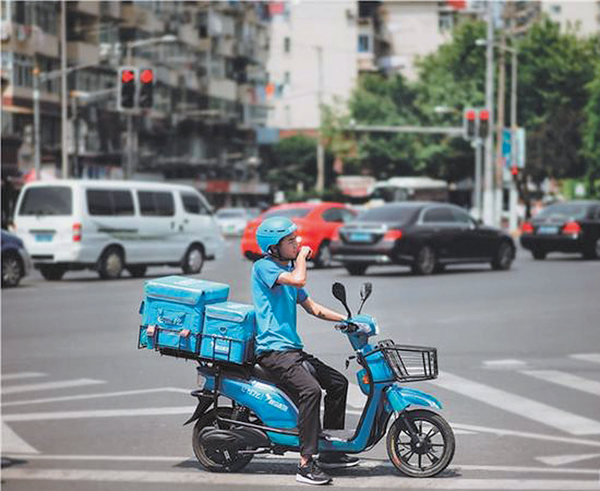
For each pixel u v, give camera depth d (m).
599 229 61.81
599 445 14.73
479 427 15.99
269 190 175.75
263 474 13.06
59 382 20.27
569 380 20.33
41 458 14.03
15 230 46.53
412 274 49.12
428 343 25.34
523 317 31.12
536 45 137.00
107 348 25.09
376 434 12.85
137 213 48.16
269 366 12.80
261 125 173.00
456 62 142.50
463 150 146.12
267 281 12.75
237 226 112.19
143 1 128.62
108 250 46.94
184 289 13.04
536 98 136.62
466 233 49.81
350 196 161.00
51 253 45.91
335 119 159.75
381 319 30.31
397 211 48.28
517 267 54.19
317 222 54.69
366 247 47.19
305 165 189.38
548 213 62.34
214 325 12.91
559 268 53.22
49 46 110.06
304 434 12.55
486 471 13.12
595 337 26.73
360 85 162.12
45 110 109.31
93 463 13.73
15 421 16.64
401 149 153.38
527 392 19.03
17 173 103.81
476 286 41.88
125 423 16.42
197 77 148.88
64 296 38.56
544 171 134.00
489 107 98.81
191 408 17.59
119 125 124.12
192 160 146.12
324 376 12.98
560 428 15.94
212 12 150.12
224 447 12.94
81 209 45.84
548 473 13.01
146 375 21.08
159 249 49.00
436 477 12.80
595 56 137.12
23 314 32.53
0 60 102.88
